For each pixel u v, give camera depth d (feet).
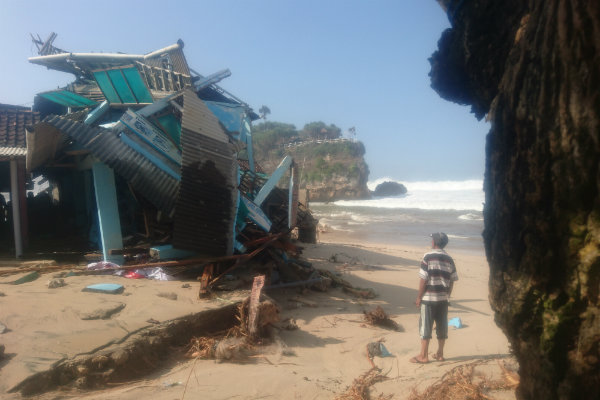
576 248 6.18
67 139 36.60
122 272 28.43
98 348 15.75
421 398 14.47
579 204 6.08
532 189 6.61
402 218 130.82
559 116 6.01
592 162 5.80
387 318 25.70
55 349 15.35
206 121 29.84
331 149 295.69
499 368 16.90
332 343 22.12
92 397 13.51
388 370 18.57
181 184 27.66
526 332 7.06
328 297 32.37
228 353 18.04
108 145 30.12
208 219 28.63
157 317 19.38
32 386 13.25
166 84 36.09
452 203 190.29
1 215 47.52
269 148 359.66
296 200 37.50
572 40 5.67
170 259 29.89
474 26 8.31
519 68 6.70
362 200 254.27
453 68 9.48
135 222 37.52
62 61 37.78
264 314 20.71
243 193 33.53
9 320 17.79
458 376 15.76
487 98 8.90
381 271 44.88
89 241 40.22
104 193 32.27
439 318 19.58
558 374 6.62
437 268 19.56
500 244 7.43
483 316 28.53
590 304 6.16
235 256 28.89
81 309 19.69
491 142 7.64
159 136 32.40
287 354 19.72
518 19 7.48
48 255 36.47
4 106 47.75
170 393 14.43
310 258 50.96
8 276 26.45
